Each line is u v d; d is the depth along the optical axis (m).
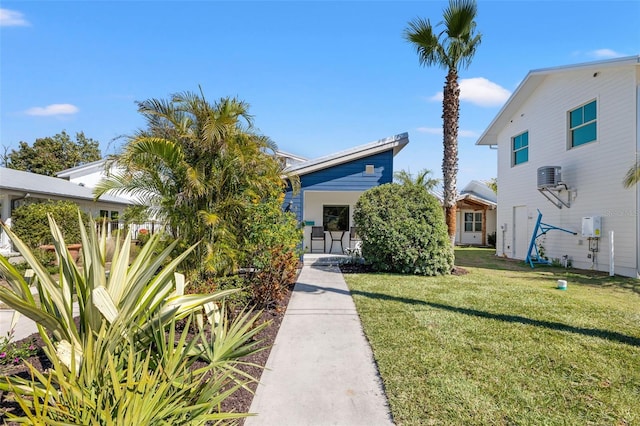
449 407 2.65
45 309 2.41
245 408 2.66
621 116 8.75
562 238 10.78
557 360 3.47
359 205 9.34
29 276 2.78
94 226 2.62
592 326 4.52
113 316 2.20
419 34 9.24
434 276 8.49
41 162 28.53
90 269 2.45
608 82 9.13
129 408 1.58
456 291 6.62
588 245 9.77
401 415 2.55
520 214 13.07
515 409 2.62
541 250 11.70
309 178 10.66
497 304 5.62
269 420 2.51
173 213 4.89
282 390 2.95
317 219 14.19
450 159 9.65
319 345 3.97
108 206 16.44
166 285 2.88
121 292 2.62
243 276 5.80
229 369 2.49
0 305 5.92
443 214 9.16
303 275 8.49
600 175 9.37
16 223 10.63
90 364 1.83
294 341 4.10
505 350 3.72
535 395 2.82
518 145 13.28
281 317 5.04
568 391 2.89
